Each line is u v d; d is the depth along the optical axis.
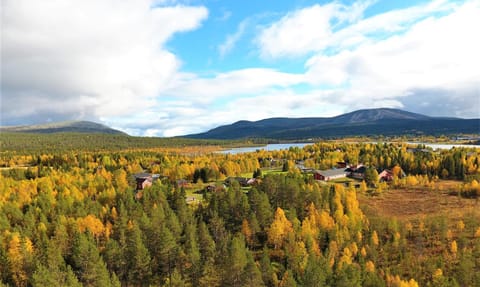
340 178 189.62
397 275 77.50
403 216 123.25
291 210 104.69
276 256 91.81
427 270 84.19
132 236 83.94
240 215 104.94
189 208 109.69
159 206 101.38
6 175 190.12
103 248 86.81
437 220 108.19
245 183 163.75
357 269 76.12
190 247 81.69
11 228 95.62
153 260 83.06
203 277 72.69
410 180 168.75
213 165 197.62
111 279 70.88
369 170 173.12
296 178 143.12
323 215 101.12
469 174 181.75
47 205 111.81
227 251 78.06
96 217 103.88
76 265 74.50
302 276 73.31
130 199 114.31
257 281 69.44
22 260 76.25
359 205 131.25
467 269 80.19
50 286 61.66
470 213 121.06
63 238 87.88
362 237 98.81
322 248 94.06
